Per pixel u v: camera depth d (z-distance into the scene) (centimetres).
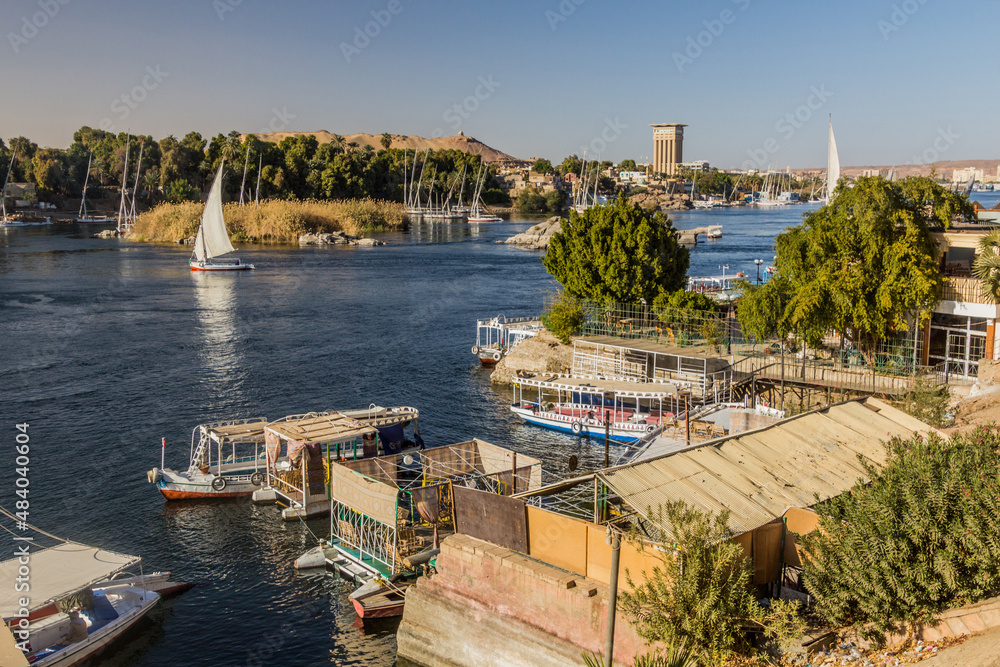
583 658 1828
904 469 1925
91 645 2630
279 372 6644
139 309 9794
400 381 6438
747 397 4903
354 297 10931
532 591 2159
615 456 4688
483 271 14088
